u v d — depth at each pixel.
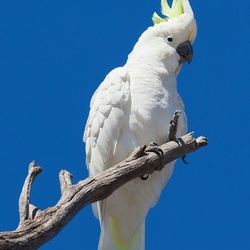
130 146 11.99
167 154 10.52
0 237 8.30
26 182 9.88
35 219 8.80
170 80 12.50
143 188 12.22
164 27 12.73
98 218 12.34
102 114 12.09
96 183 9.55
